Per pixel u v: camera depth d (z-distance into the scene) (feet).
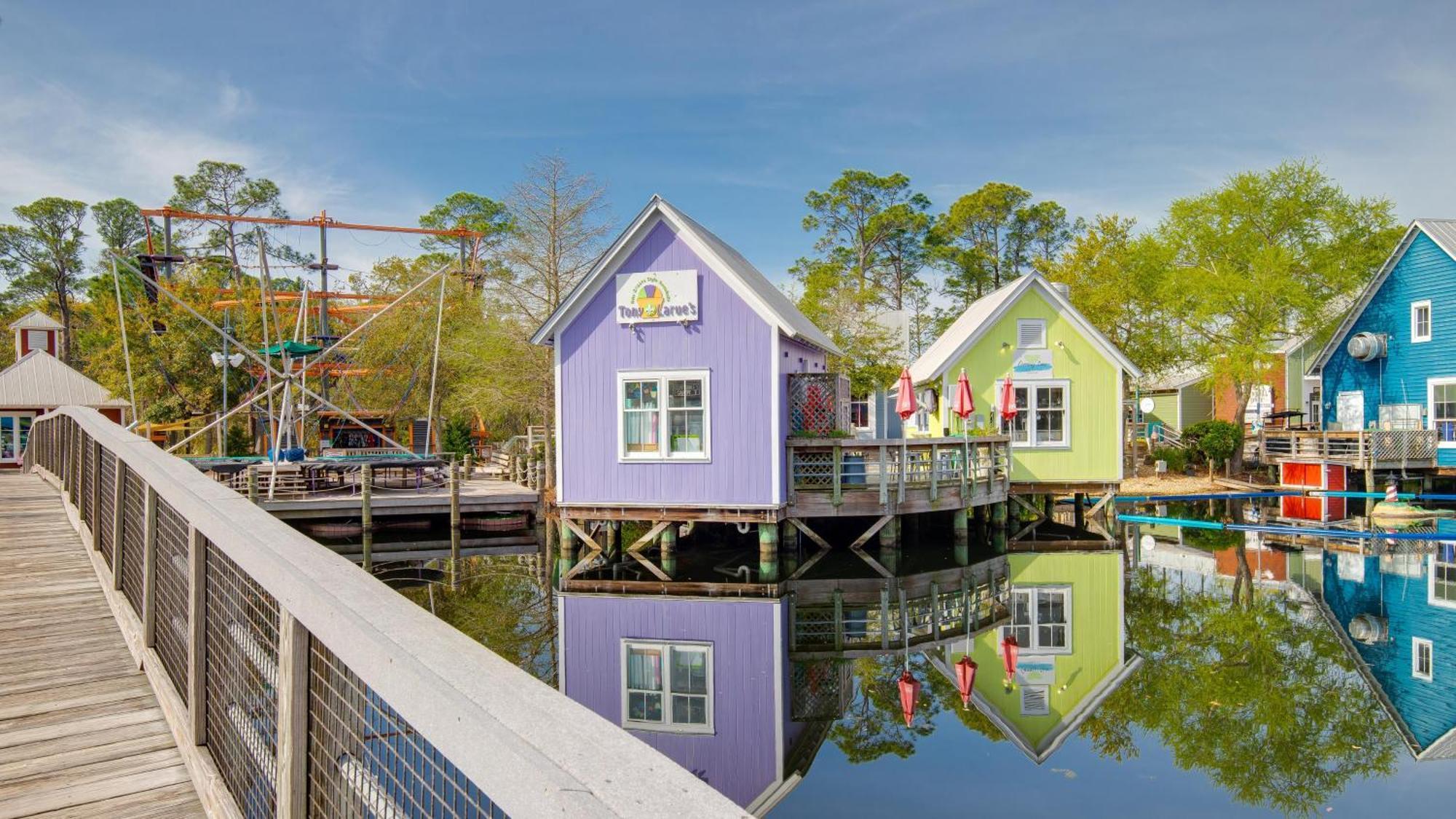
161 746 14.17
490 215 166.81
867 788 21.20
